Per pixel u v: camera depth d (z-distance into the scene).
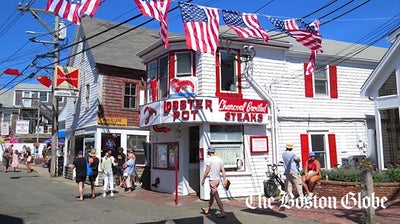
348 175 12.96
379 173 13.06
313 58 13.61
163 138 16.94
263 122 15.52
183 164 15.56
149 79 17.66
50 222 10.04
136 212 11.62
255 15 11.75
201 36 10.72
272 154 15.84
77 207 12.59
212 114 14.35
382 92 15.12
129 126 21.59
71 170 22.75
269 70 16.61
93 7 8.96
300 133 16.89
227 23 11.31
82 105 23.11
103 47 22.34
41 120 50.44
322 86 18.02
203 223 9.84
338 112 17.97
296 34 12.39
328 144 17.41
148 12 9.33
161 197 14.98
